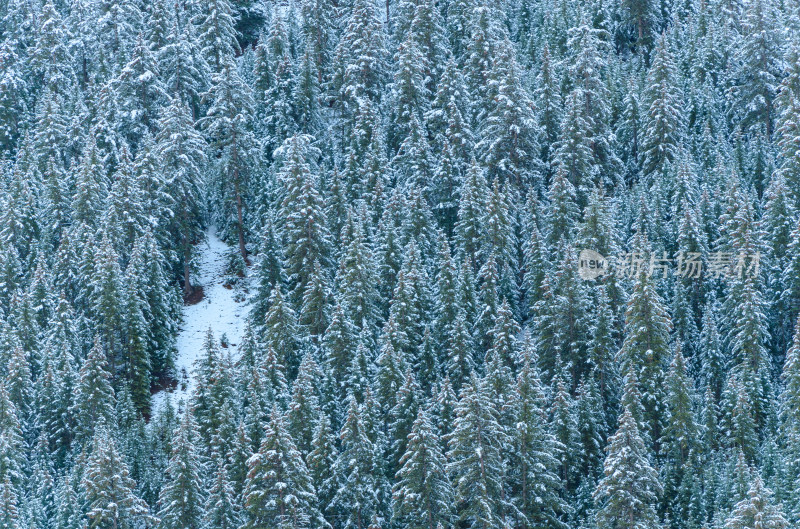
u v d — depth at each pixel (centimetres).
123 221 8288
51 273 8094
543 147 9644
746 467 5816
